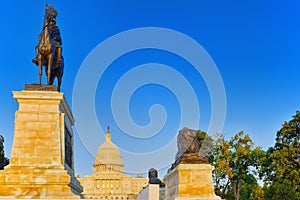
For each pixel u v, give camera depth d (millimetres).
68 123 23531
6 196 18172
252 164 54906
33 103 20844
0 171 19000
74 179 22516
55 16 24281
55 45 23641
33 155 19859
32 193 18594
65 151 21500
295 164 50344
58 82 24547
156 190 22219
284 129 52781
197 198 19922
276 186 48562
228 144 54250
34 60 22734
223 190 55844
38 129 20406
